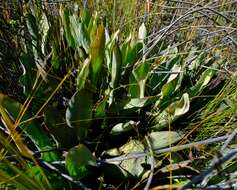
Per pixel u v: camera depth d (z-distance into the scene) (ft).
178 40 2.12
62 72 1.70
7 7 1.96
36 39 1.74
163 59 1.79
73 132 1.42
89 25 1.72
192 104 1.66
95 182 1.41
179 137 1.35
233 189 1.13
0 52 1.75
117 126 1.47
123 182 1.37
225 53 2.04
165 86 1.50
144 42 1.83
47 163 1.29
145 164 1.35
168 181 1.36
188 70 1.80
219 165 0.99
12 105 1.32
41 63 1.57
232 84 1.71
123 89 1.68
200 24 2.20
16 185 1.13
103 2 2.26
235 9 2.45
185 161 1.30
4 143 1.19
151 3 2.15
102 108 1.48
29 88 1.50
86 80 1.47
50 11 1.95
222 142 1.46
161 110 1.57
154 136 1.37
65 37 1.85
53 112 1.38
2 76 1.72
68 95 1.69
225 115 1.59
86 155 1.24
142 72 1.50
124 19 2.13
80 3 2.22
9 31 1.82
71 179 1.25
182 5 2.35
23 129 1.33
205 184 1.22
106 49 1.64
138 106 1.50
